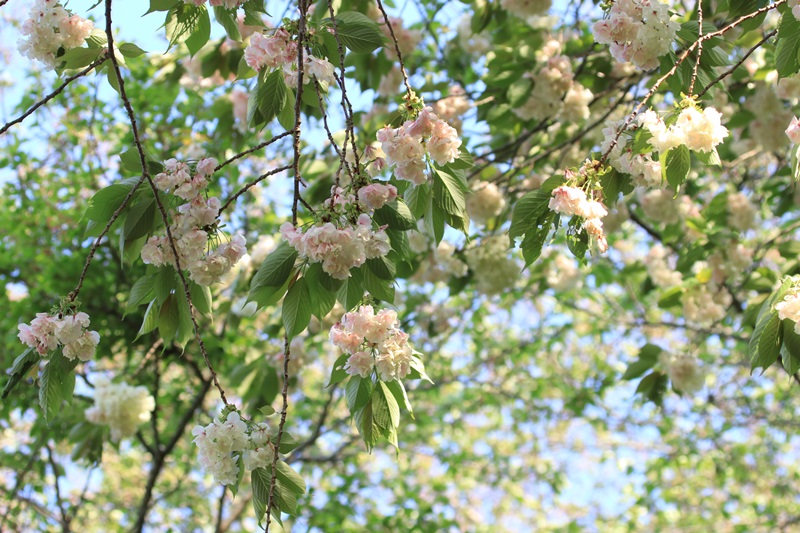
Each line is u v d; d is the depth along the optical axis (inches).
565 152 164.1
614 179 91.0
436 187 80.4
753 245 209.6
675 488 346.3
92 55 87.8
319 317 77.9
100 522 293.6
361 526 261.0
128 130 222.4
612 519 359.6
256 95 88.8
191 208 82.9
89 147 224.2
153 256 82.4
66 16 85.9
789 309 80.2
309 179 159.0
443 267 189.5
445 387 351.6
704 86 95.8
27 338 82.1
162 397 222.4
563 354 360.8
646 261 211.3
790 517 312.0
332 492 260.5
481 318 287.7
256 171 232.5
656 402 163.9
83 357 83.8
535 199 84.4
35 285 217.5
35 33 85.4
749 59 165.3
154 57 189.5
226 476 80.4
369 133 166.4
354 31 87.9
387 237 74.2
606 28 88.2
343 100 79.2
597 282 259.1
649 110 81.7
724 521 339.0
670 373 161.2
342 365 82.2
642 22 87.4
